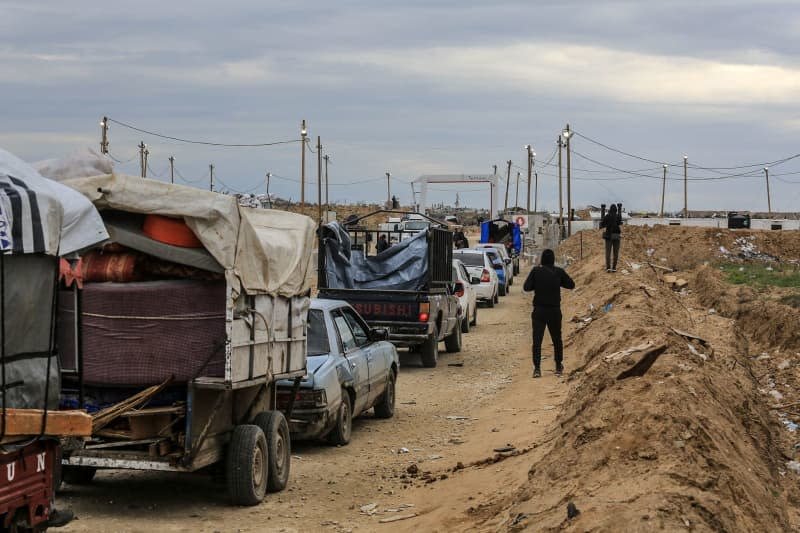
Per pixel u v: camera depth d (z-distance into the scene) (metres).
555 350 18.16
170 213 8.82
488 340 25.88
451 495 9.70
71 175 9.01
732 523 6.45
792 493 9.21
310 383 11.62
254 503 9.63
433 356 20.56
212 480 10.38
